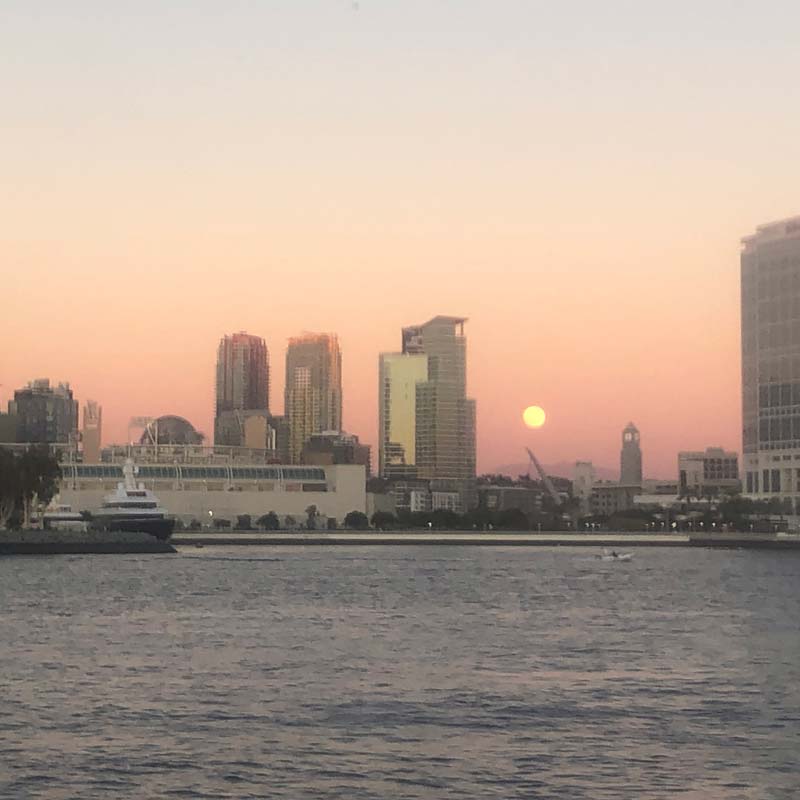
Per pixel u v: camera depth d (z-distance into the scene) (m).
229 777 65.81
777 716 82.38
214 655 112.88
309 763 68.94
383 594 196.50
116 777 65.62
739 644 124.62
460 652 116.69
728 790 63.69
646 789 63.84
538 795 62.78
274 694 90.38
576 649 119.62
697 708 85.25
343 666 105.69
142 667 104.06
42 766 67.62
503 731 77.50
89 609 161.75
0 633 131.00
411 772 67.06
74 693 89.88
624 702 87.56
